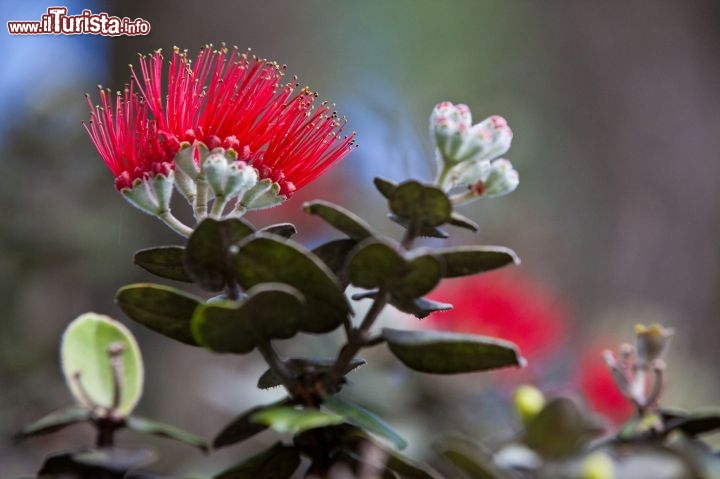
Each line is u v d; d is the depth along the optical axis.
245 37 2.13
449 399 0.99
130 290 0.62
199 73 0.67
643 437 0.65
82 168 1.81
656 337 0.66
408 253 0.60
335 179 1.90
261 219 1.76
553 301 1.21
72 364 0.63
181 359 1.66
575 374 1.13
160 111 0.66
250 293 0.61
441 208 0.61
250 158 0.66
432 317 1.13
